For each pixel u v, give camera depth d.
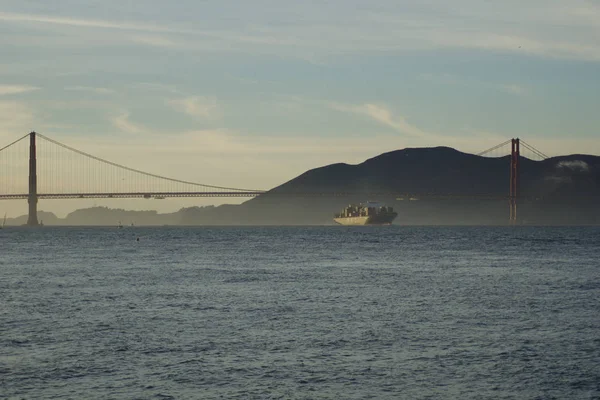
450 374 30.83
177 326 41.62
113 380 29.97
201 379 30.09
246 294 57.22
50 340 37.56
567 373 30.91
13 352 34.72
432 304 50.91
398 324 42.22
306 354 34.25
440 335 38.75
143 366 32.06
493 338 37.91
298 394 28.20
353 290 60.00
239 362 32.72
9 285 64.50
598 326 41.53
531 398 27.78
